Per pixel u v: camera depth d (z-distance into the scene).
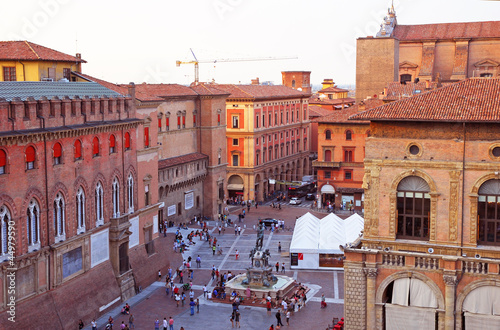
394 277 52.69
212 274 87.38
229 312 74.06
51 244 65.38
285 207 141.75
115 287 76.44
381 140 53.03
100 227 74.44
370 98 141.00
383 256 52.88
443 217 51.75
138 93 92.31
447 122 51.00
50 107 66.12
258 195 149.75
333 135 133.62
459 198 51.22
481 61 145.25
